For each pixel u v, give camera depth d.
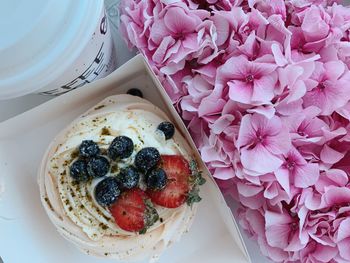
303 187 0.18
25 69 0.17
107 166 0.18
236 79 0.19
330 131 0.19
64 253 0.20
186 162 0.19
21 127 0.20
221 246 0.21
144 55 0.19
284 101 0.18
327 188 0.18
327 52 0.19
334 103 0.19
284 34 0.19
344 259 0.19
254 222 0.20
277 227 0.19
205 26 0.19
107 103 0.20
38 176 0.20
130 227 0.18
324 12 0.19
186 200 0.18
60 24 0.16
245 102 0.18
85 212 0.19
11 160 0.20
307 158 0.19
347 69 0.19
